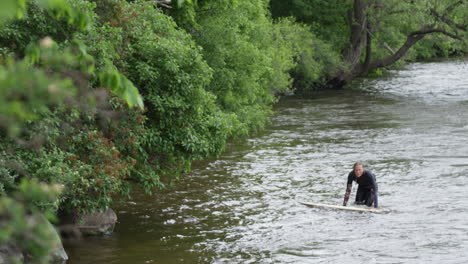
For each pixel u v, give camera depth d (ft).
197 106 58.44
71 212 50.67
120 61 52.47
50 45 13.98
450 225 55.83
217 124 61.77
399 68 261.24
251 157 92.22
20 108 11.39
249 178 77.92
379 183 74.28
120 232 54.34
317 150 97.50
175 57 56.08
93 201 48.03
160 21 61.46
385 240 51.60
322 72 191.83
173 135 58.18
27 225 13.64
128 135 52.80
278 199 67.21
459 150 93.71
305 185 74.18
